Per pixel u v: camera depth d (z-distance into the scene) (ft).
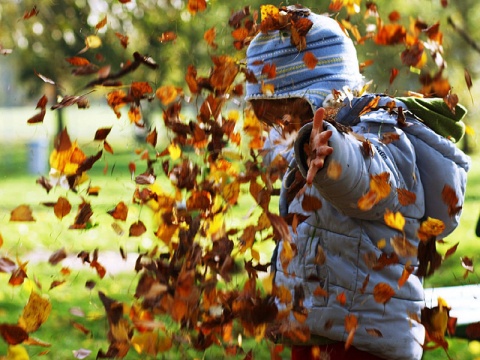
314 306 16.58
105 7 61.31
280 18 17.46
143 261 16.67
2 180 102.17
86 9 65.41
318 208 15.97
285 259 16.10
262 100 17.80
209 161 17.65
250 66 17.94
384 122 16.30
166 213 17.35
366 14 17.74
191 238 16.65
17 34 75.20
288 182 16.56
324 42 17.51
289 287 17.07
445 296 23.61
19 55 80.74
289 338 17.01
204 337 16.35
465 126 18.34
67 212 16.90
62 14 71.56
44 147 107.65
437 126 17.31
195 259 16.15
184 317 15.79
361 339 16.26
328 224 16.44
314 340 16.94
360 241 16.16
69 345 29.89
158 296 15.05
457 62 48.01
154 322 15.34
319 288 16.28
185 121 18.21
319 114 14.28
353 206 15.15
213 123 17.48
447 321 15.98
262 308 15.49
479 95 45.93
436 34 16.70
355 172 14.47
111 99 17.10
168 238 17.20
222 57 17.25
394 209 15.80
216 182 17.54
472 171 104.27
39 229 55.77
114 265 44.06
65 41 76.13
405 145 16.29
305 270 16.74
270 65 17.38
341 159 14.15
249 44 18.47
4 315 33.09
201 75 18.30
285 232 14.71
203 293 16.35
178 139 17.61
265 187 16.70
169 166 18.56
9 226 57.16
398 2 57.21
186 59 34.91
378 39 16.89
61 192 62.95
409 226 16.46
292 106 17.35
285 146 17.49
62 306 35.35
